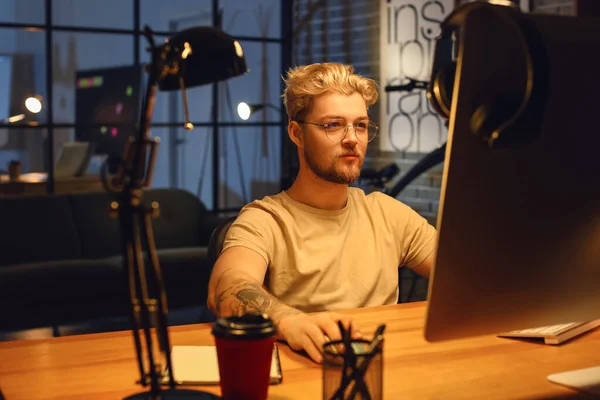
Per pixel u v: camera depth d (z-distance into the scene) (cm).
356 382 97
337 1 571
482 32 87
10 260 441
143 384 100
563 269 103
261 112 593
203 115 584
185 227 499
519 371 125
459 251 94
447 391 115
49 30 510
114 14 529
